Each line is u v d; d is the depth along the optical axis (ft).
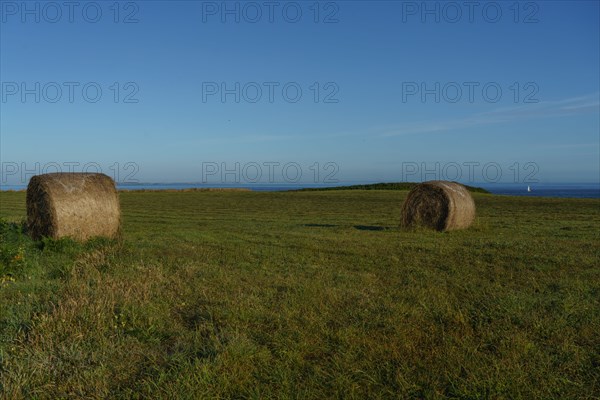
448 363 16.30
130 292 23.88
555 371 15.88
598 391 14.83
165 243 45.91
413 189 64.08
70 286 24.80
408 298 24.63
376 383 15.10
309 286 26.30
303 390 14.61
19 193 195.21
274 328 19.92
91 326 19.49
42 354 16.70
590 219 83.25
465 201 62.34
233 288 26.08
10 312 21.13
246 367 15.96
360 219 85.40
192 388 14.35
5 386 14.70
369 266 34.37
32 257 36.01
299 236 52.75
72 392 14.67
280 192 228.02
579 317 21.26
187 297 24.53
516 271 32.45
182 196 183.83
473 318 21.22
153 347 18.01
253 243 46.98
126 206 123.75
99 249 38.73
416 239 49.78
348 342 18.04
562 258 36.58
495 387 14.57
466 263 35.09
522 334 18.81
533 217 88.38
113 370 16.08
